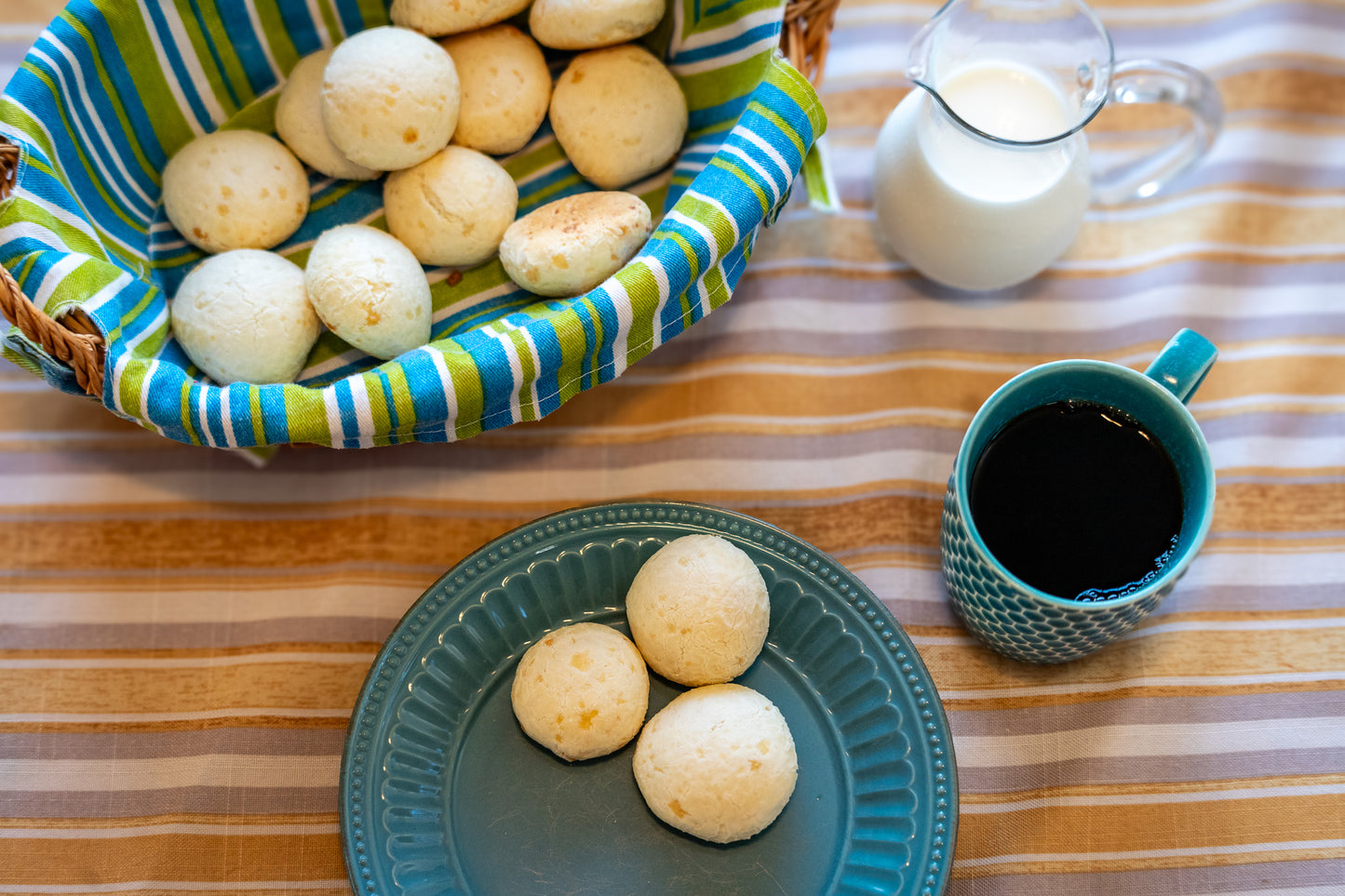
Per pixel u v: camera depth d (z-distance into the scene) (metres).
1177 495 0.51
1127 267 0.61
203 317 0.52
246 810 0.54
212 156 0.54
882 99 0.63
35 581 0.57
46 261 0.49
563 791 0.52
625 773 0.52
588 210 0.53
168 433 0.50
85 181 0.53
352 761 0.50
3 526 0.58
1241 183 0.62
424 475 0.58
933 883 0.49
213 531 0.57
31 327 0.47
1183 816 0.54
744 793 0.49
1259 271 0.61
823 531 0.58
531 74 0.56
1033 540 0.52
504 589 0.52
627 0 0.53
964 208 0.54
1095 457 0.52
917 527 0.58
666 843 0.52
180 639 0.56
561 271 0.52
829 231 0.61
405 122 0.52
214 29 0.55
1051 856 0.54
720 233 0.50
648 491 0.58
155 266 0.56
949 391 0.60
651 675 0.54
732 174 0.51
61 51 0.51
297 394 0.49
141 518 0.58
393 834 0.50
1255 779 0.55
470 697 0.53
